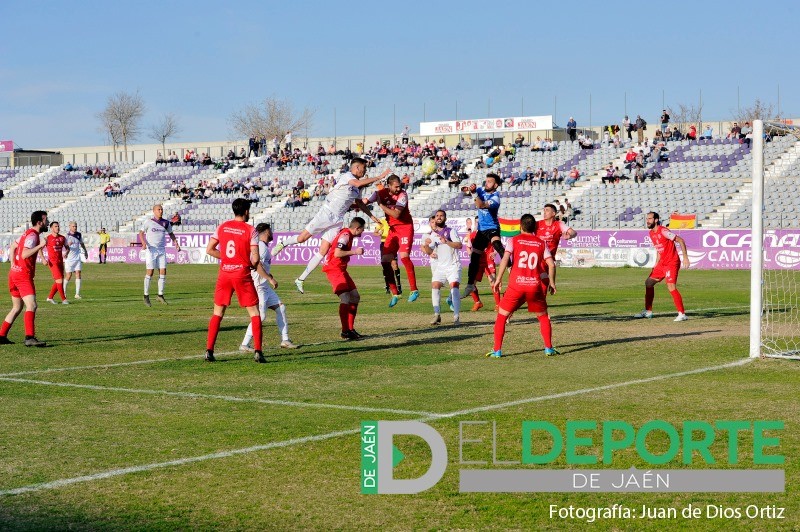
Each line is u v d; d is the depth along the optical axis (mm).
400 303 22594
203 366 12094
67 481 6574
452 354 13164
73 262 24875
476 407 9070
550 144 56125
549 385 10367
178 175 65562
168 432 8109
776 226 41094
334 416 8742
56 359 12836
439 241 16953
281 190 58031
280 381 10836
